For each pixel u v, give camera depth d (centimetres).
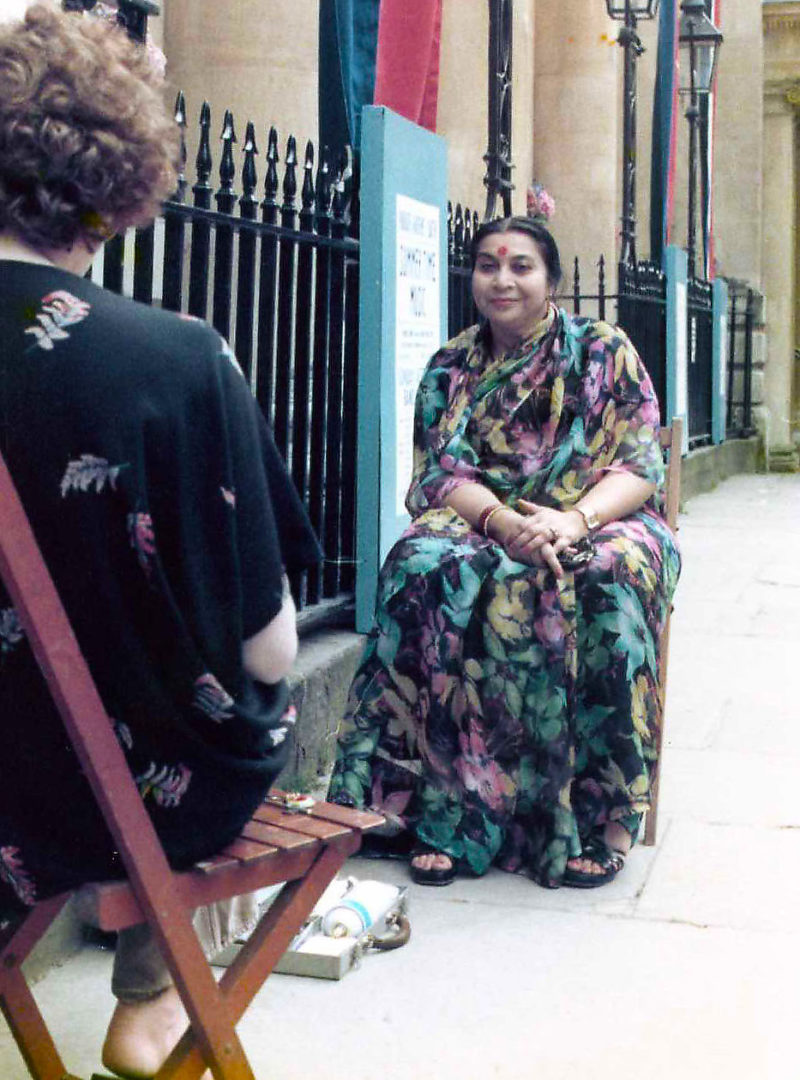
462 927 335
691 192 1378
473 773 365
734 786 445
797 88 1681
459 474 379
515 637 360
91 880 186
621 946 324
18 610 173
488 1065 268
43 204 178
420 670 373
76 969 303
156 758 186
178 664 182
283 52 627
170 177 189
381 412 505
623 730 363
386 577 379
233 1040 190
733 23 1672
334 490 514
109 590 177
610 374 381
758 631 691
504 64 683
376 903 326
